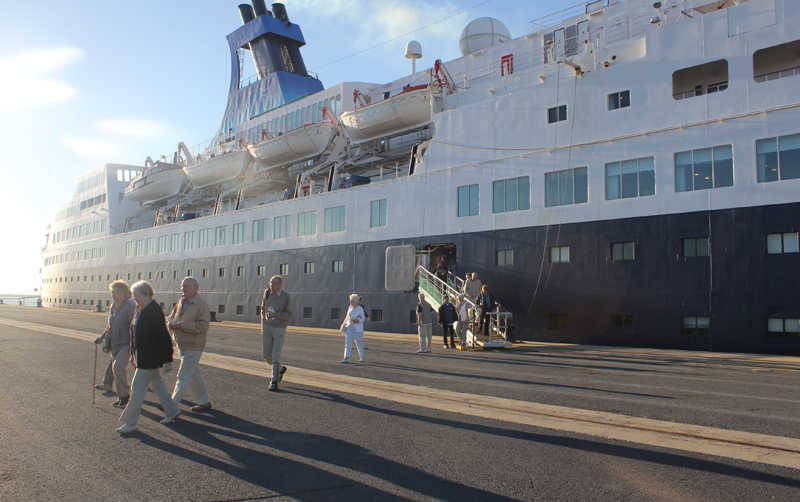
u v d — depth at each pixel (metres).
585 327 19.34
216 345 17.12
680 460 4.88
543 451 5.18
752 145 16.48
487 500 3.94
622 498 3.96
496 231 22.44
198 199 45.31
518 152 22.14
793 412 6.93
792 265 15.40
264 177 39.25
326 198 30.73
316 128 34.00
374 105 29.47
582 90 20.50
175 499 3.95
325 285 29.89
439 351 16.02
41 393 8.35
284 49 46.75
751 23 16.92
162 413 6.94
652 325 17.80
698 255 17.16
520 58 27.00
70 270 61.47
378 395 8.12
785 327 15.34
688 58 18.03
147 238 47.88
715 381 9.86
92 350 14.84
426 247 25.31
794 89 15.94
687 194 17.53
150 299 6.14
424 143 27.05
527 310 20.97
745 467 4.67
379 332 26.41
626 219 18.80
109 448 5.31
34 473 4.54
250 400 7.75
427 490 4.15
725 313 16.39
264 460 4.93
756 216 16.16
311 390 8.58
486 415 6.75
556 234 20.53
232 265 37.38
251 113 46.19
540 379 9.91
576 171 20.33
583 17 24.62
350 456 5.04
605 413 6.84
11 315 41.16
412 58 33.62
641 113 18.89
